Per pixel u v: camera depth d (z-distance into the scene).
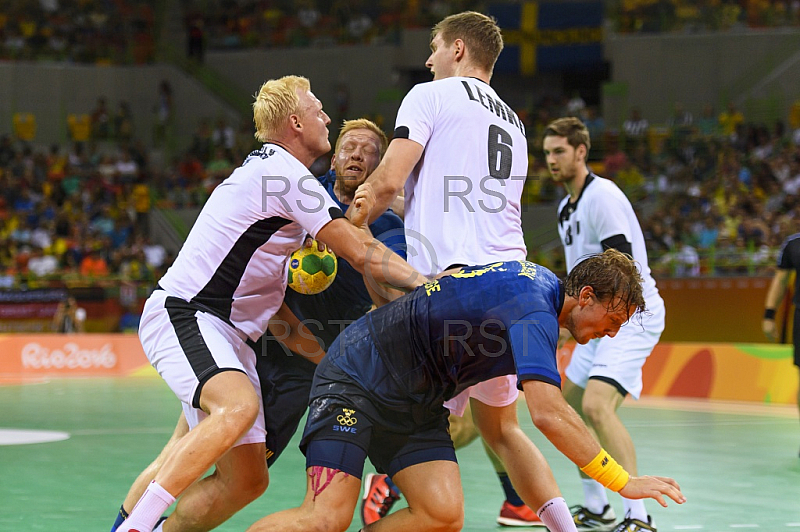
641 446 30.12
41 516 19.47
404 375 13.02
